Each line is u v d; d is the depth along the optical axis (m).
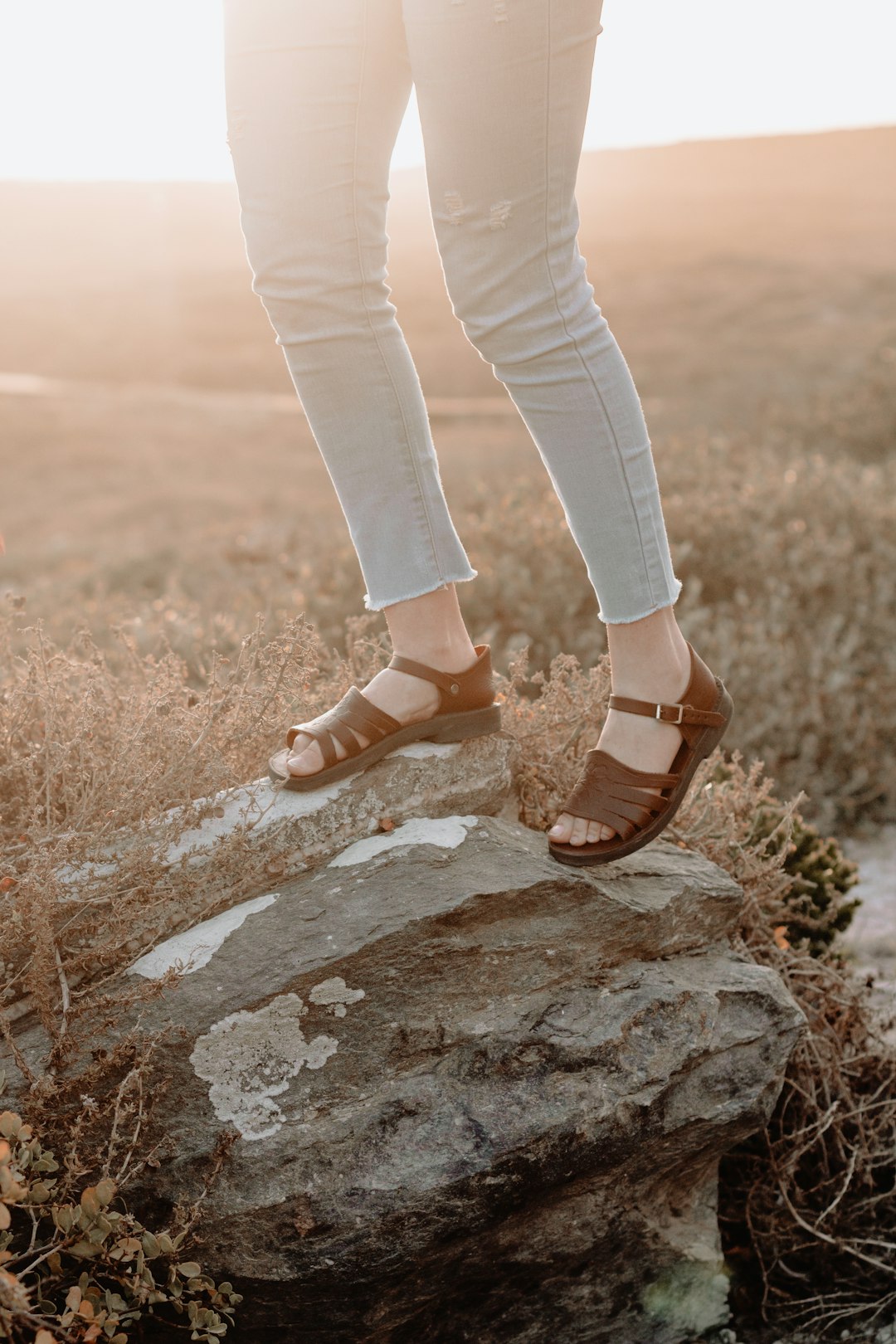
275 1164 1.65
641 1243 1.97
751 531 5.71
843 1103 2.30
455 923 1.80
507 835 1.98
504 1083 1.79
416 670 1.92
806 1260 2.22
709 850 2.36
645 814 1.89
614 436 1.79
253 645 2.16
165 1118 1.68
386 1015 1.77
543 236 1.72
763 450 8.68
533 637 4.90
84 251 77.12
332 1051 1.73
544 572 5.20
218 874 1.86
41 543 18.88
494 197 1.69
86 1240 1.53
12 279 67.75
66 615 5.44
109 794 1.97
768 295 41.16
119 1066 1.67
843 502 6.05
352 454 1.84
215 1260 1.65
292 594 5.23
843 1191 2.10
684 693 1.90
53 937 1.70
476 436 23.80
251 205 1.74
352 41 1.67
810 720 4.53
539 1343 1.93
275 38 1.66
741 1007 2.00
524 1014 1.85
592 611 5.12
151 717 2.08
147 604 5.97
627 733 1.90
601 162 82.38
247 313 55.72
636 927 1.96
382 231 1.80
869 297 39.47
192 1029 1.69
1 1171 1.36
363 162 1.74
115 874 1.78
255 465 26.38
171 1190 1.66
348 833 1.94
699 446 8.17
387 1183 1.67
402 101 1.79
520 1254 1.84
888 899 3.80
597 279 47.44
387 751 1.95
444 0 1.60
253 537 7.74
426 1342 1.84
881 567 5.52
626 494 1.81
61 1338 1.53
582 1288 1.94
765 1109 2.00
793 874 2.80
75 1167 1.56
